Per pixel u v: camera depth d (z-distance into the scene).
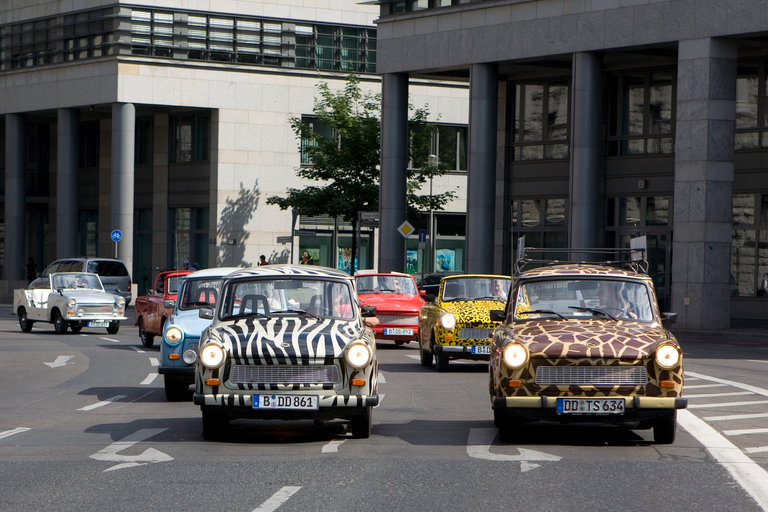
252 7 55.12
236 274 13.34
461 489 9.12
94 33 53.59
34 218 64.69
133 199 54.38
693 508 8.40
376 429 13.12
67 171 55.16
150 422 13.89
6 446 11.72
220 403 11.66
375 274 29.47
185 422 13.88
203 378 11.78
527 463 10.49
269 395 11.66
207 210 55.03
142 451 11.30
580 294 12.98
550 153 43.38
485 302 22.00
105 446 11.71
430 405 15.82
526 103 44.28
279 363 11.69
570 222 37.50
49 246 64.19
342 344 11.89
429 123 47.00
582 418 11.43
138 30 52.91
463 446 11.66
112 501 8.64
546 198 43.44
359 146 46.09
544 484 9.38
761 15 32.84
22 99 56.97
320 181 56.44
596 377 11.41
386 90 43.47
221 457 10.87
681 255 34.56
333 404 11.69
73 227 55.28
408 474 9.85
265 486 9.25
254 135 54.59
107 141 60.31
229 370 11.72
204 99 53.56
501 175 44.78
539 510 8.29
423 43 42.00
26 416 14.59
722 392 17.62
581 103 37.28
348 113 46.84
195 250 55.69
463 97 59.94
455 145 60.25
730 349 28.06
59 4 55.22
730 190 34.38
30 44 56.91
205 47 54.22
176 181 56.16
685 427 13.28
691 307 34.22
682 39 34.66
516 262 14.99
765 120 37.56
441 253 60.19
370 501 8.60
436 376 20.72
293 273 13.30
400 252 43.41
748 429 13.12
